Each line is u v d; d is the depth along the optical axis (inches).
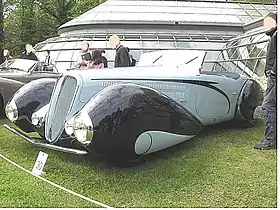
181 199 159.5
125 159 186.9
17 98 235.9
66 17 1304.1
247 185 168.1
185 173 184.9
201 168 189.9
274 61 210.5
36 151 233.1
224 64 479.5
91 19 619.5
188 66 256.5
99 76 208.7
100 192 169.9
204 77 241.1
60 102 210.7
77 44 550.6
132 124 179.5
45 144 202.2
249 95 262.1
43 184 178.2
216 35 599.5
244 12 666.8
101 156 183.0
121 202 159.3
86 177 186.5
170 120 194.7
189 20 617.9
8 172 196.4
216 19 630.5
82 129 174.4
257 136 246.4
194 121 209.0
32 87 241.1
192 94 235.1
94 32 606.2
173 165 195.3
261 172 181.2
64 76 213.3
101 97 181.3
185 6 669.3
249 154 207.9
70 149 190.1
